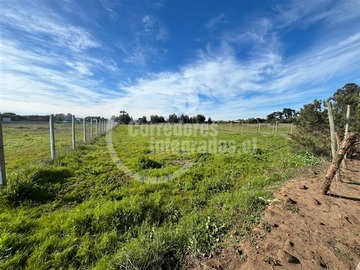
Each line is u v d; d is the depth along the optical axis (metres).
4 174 3.75
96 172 5.44
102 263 2.11
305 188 4.20
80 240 2.49
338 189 4.10
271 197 3.73
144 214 3.13
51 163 5.84
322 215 3.07
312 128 7.43
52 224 2.78
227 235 2.61
